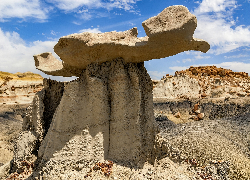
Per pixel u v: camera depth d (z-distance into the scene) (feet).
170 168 35.73
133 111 35.55
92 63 35.37
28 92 167.53
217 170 38.27
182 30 28.81
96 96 34.27
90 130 34.12
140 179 31.48
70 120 33.58
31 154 38.42
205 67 198.29
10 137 80.28
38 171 33.06
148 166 35.63
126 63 36.35
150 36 30.01
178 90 171.32
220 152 59.77
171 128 87.45
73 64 36.68
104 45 33.01
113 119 35.27
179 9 29.35
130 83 35.99
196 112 130.52
